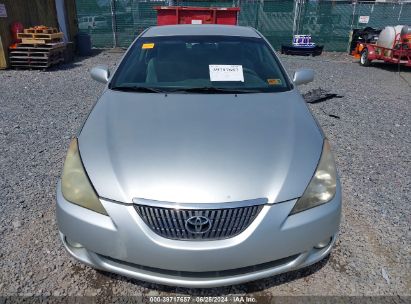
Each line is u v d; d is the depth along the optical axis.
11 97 6.27
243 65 3.01
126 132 2.19
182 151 2.00
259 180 1.84
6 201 2.97
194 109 2.47
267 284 2.18
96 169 1.92
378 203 3.01
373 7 14.78
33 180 3.34
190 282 1.83
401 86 8.16
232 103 2.57
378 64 11.80
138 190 1.80
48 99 6.17
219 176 1.84
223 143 2.08
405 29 9.88
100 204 1.83
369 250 2.44
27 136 4.44
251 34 3.47
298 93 2.83
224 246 1.73
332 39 14.88
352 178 3.45
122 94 2.71
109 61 10.57
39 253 2.39
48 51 8.68
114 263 1.92
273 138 2.14
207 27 3.59
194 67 2.98
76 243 1.97
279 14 14.61
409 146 4.32
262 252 1.79
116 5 13.65
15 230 2.61
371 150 4.16
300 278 2.22
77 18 12.37
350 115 5.55
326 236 1.93
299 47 13.25
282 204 1.80
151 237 1.75
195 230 1.74
